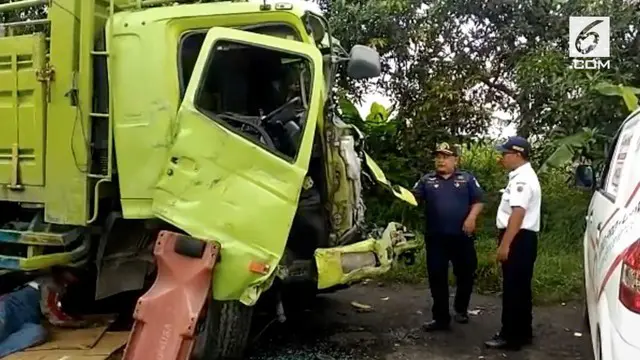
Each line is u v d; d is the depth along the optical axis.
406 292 7.70
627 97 8.53
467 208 6.20
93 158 5.12
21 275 5.83
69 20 5.09
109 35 4.96
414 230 8.83
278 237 4.55
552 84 9.55
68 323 5.56
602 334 3.42
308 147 4.62
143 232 5.34
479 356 5.60
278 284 5.28
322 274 4.83
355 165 5.43
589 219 5.34
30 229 5.44
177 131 4.69
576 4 10.23
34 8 6.06
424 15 11.02
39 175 5.26
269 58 5.04
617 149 5.21
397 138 10.85
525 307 5.77
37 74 5.17
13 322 5.23
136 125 4.86
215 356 4.96
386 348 5.75
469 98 11.14
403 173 10.48
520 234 5.64
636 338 3.06
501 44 10.87
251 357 5.42
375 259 5.14
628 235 3.39
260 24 5.04
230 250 4.52
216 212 4.59
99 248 5.29
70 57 5.09
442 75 11.02
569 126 9.43
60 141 5.16
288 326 6.34
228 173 4.61
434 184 6.23
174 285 4.53
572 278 7.68
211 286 4.54
